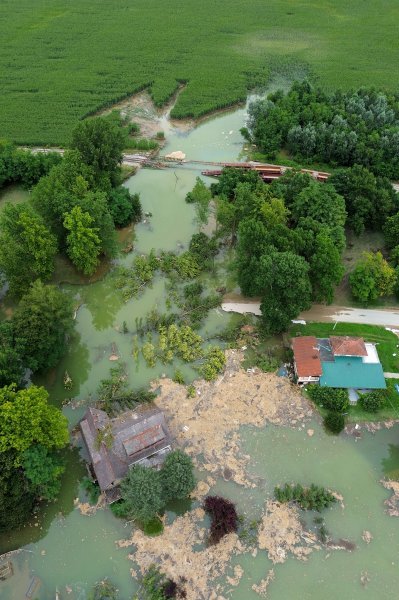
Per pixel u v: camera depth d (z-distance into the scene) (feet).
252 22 520.01
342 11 538.88
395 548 170.60
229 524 171.83
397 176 326.03
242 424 204.23
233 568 165.99
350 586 162.30
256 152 363.76
